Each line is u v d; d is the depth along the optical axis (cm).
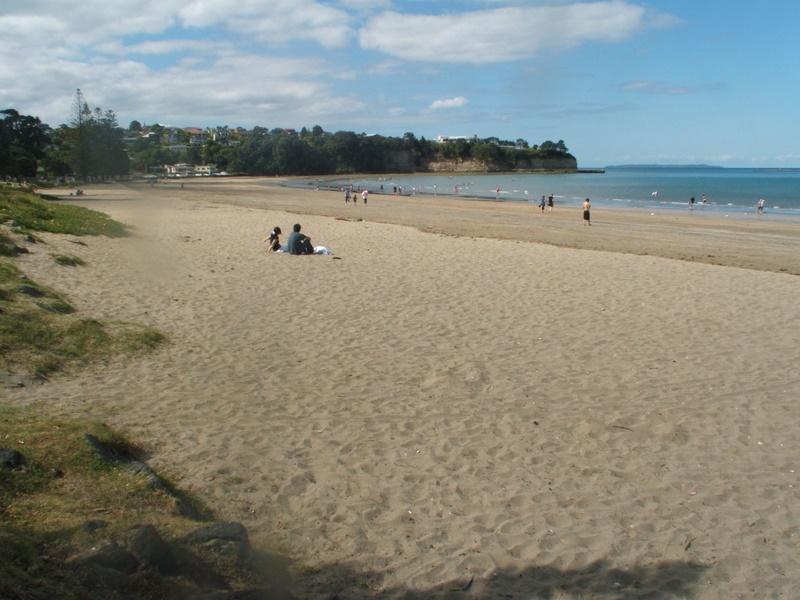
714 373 855
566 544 478
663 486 567
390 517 507
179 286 1322
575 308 1204
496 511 521
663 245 2464
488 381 816
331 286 1366
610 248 2323
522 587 426
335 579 425
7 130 7225
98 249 1697
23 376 729
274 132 19300
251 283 1382
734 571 452
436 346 958
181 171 13950
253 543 453
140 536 374
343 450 620
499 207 5031
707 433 674
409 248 1984
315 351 924
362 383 801
